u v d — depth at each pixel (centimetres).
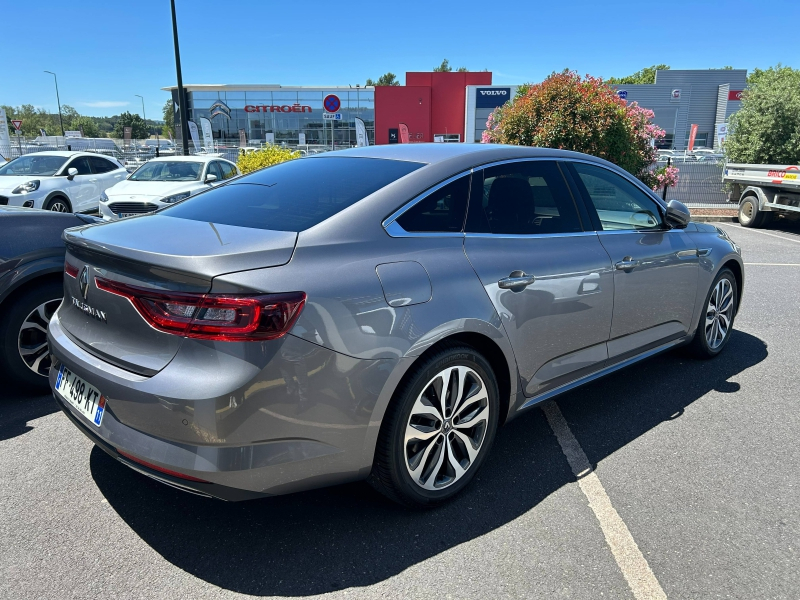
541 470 297
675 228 395
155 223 260
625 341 355
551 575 222
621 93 2258
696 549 237
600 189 350
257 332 200
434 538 244
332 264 223
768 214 1265
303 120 4478
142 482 285
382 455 238
